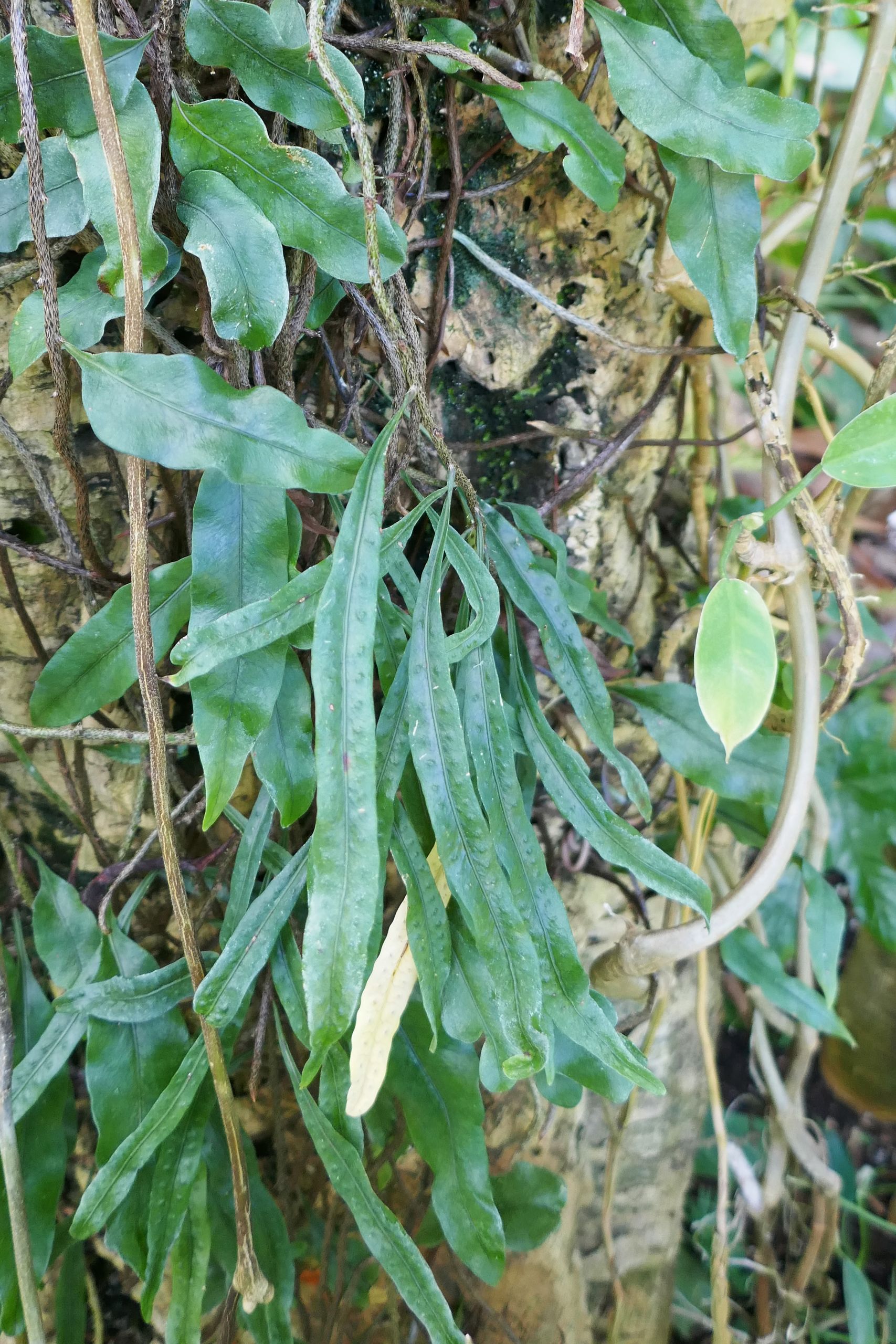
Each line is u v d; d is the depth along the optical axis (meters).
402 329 0.39
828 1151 0.81
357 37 0.38
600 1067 0.42
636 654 0.59
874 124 0.71
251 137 0.36
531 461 0.51
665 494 0.58
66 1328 0.46
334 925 0.33
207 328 0.38
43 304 0.36
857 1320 0.60
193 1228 0.41
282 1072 0.52
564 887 0.58
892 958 0.81
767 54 0.70
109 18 0.37
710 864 0.60
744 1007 0.76
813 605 0.45
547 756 0.41
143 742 0.40
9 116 0.35
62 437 0.37
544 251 0.47
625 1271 0.66
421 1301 0.38
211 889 0.46
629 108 0.40
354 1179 0.39
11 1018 0.43
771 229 0.49
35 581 0.47
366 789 0.34
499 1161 0.57
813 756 0.44
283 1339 0.43
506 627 0.47
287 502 0.38
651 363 0.51
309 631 0.38
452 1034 0.39
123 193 0.33
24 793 0.51
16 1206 0.41
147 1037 0.43
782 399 0.44
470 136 0.45
